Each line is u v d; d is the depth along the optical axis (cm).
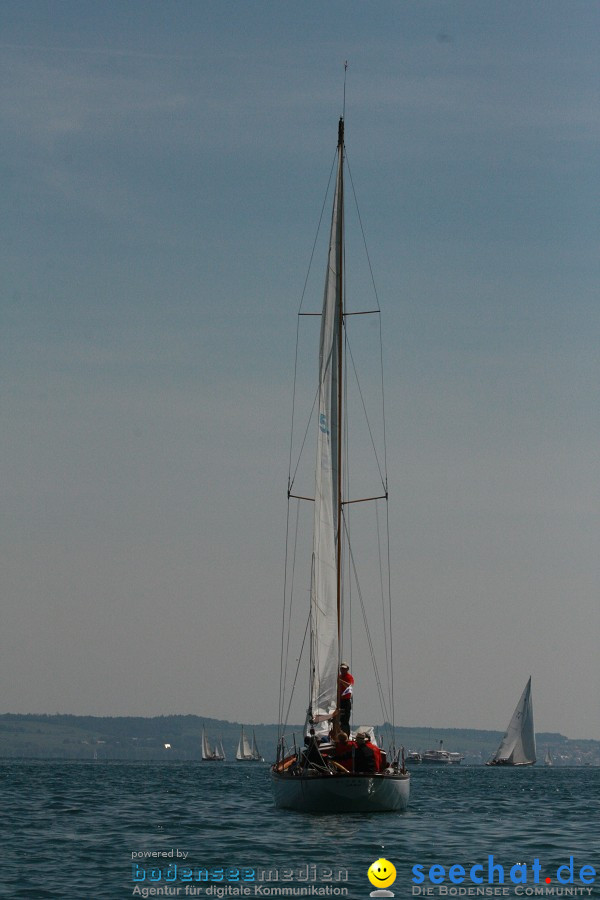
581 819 10025
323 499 8638
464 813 10431
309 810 8188
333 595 8506
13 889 5800
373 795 8088
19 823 8950
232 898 5666
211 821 8950
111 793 13625
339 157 9088
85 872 6328
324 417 8750
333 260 8969
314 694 8412
